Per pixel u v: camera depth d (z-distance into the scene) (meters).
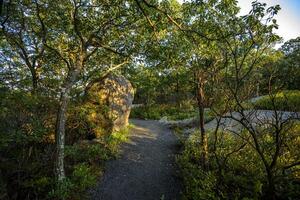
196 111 25.39
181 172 11.03
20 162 9.48
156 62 11.14
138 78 31.22
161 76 30.98
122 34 11.71
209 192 7.88
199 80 9.52
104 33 11.41
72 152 11.12
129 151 13.53
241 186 8.09
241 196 7.60
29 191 8.92
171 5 8.69
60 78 15.06
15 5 11.42
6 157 10.04
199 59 9.48
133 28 11.22
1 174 8.95
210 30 7.19
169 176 10.95
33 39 15.00
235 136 12.32
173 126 20.66
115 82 16.94
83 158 11.47
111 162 11.87
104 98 16.17
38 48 15.16
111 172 11.01
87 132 13.85
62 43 12.88
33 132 10.59
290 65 6.66
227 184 8.29
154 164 12.21
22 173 9.57
